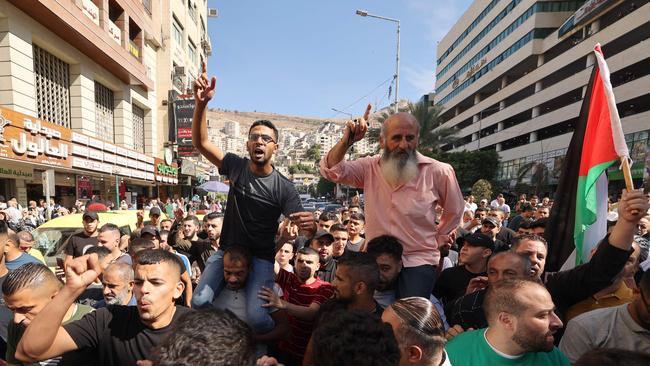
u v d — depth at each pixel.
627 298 2.36
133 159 18.14
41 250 5.04
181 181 28.34
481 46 47.25
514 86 39.56
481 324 2.35
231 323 1.23
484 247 3.04
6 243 3.12
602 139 2.64
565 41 32.62
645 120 22.50
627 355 1.20
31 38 10.75
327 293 2.96
